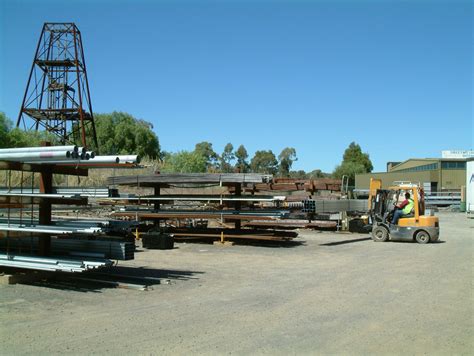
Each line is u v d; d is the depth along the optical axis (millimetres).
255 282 9859
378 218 19219
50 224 9852
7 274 9594
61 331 6184
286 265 12359
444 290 9156
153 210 18422
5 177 20484
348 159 91938
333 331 6348
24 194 9023
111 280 9641
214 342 5797
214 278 10273
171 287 9219
